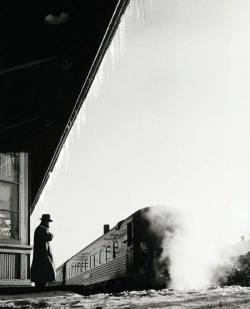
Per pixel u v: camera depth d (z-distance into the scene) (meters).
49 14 5.89
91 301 6.36
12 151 10.06
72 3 5.70
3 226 9.66
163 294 8.10
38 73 7.21
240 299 6.09
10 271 9.58
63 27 6.14
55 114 8.97
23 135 9.84
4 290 8.29
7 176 9.97
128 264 16.05
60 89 7.87
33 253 9.33
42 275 9.19
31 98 8.23
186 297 6.84
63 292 8.59
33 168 12.11
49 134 9.97
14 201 10.03
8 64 6.75
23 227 10.14
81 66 7.14
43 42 6.43
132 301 6.22
